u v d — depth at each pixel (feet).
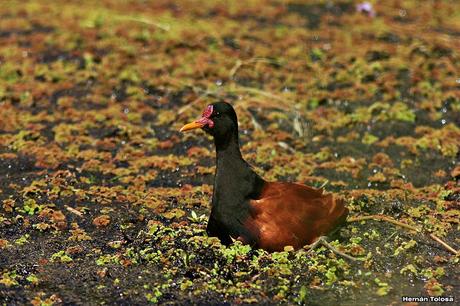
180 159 45.91
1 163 44.86
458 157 46.68
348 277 33.88
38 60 59.77
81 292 32.42
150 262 34.50
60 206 40.06
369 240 36.83
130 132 49.08
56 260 34.81
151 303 31.68
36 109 52.80
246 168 35.32
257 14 71.51
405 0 76.38
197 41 63.41
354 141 49.01
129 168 44.52
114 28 65.92
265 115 52.26
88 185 42.57
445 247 36.27
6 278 32.91
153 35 64.54
